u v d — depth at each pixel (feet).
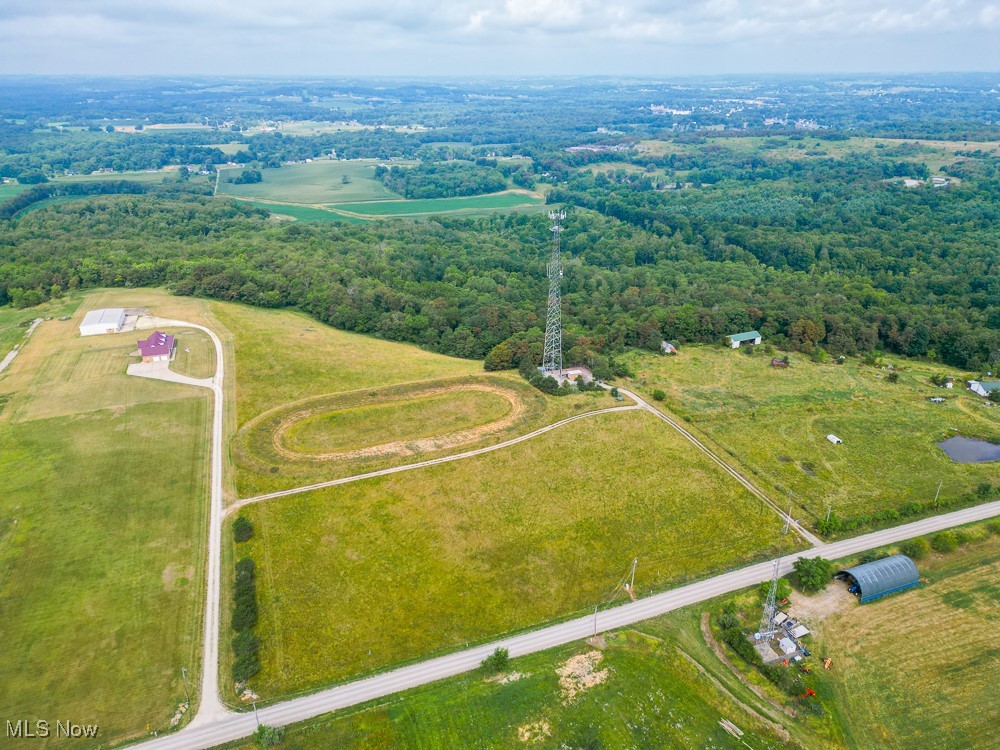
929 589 299.58
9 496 339.77
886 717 241.35
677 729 234.79
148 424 407.64
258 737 222.89
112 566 297.33
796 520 343.67
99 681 244.22
